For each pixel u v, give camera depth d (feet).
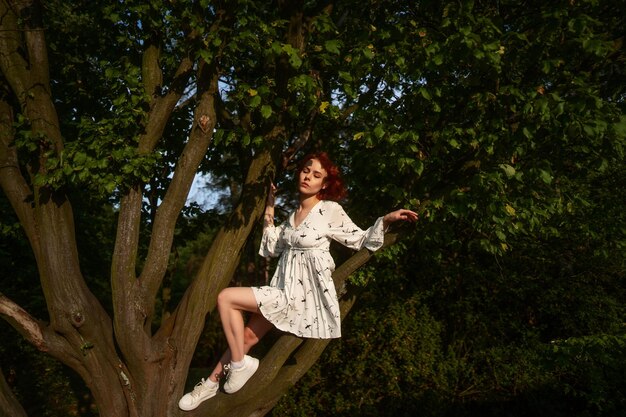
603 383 15.11
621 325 19.19
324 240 10.15
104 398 10.80
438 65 10.44
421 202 12.39
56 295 10.48
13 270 22.12
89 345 10.67
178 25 11.16
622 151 11.28
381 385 17.40
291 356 11.50
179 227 19.98
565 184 15.21
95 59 17.39
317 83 11.66
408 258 19.52
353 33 11.93
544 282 20.35
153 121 11.09
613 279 20.81
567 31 10.61
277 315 9.78
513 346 19.60
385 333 17.76
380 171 11.59
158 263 11.13
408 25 11.80
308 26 12.01
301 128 15.01
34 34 10.93
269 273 21.84
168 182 17.11
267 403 10.82
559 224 16.61
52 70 16.75
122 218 10.81
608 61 11.94
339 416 16.87
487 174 10.83
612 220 16.11
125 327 10.59
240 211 11.62
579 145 11.53
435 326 18.76
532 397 18.81
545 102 9.95
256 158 11.80
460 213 10.98
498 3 12.49
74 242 11.09
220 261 11.44
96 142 10.11
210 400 10.54
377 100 12.56
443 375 18.30
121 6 10.86
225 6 11.22
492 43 9.91
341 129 17.74
